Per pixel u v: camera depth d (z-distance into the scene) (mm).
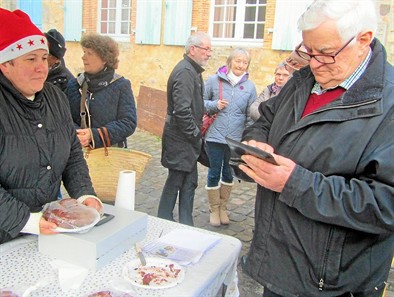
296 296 1481
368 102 1343
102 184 2574
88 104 2797
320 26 1315
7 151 1558
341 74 1389
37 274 1354
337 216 1316
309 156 1424
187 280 1374
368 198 1288
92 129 2686
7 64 1563
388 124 1307
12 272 1358
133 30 8688
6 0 10492
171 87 3131
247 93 3771
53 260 1440
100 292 1262
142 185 4934
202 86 3264
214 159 3734
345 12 1293
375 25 1355
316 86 1540
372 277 1450
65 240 1422
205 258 1535
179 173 3285
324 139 1402
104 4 9391
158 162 5941
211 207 3867
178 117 3055
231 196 4742
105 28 9492
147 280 1336
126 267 1404
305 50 1544
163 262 1452
